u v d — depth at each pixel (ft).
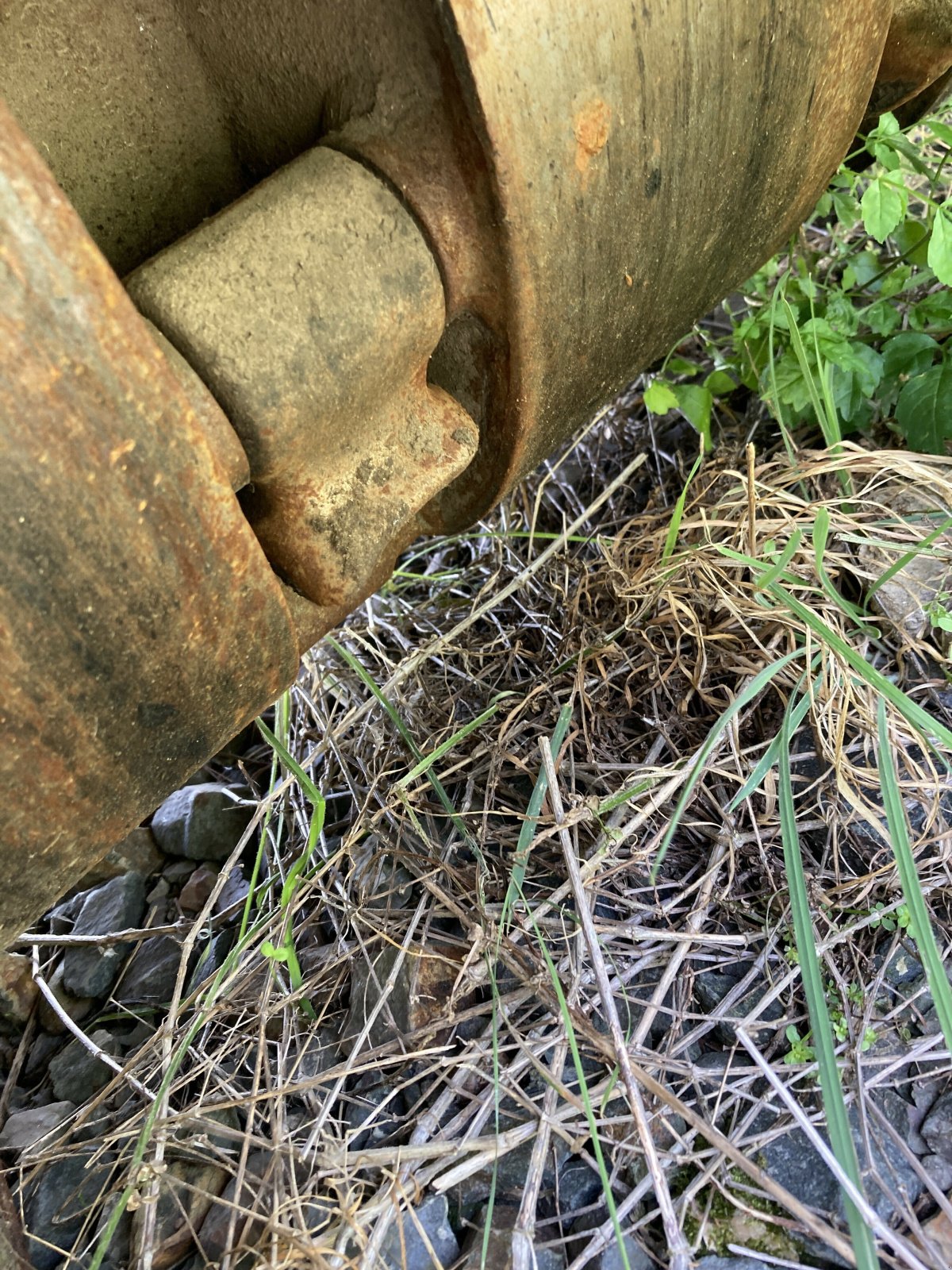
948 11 4.74
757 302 7.22
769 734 5.29
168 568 2.52
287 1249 3.70
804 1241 3.75
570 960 4.39
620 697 5.70
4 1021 5.18
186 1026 4.77
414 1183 3.88
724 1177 3.87
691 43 3.17
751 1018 4.25
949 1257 3.62
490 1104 4.13
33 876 2.71
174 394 2.39
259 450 2.77
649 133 3.18
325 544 3.10
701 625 5.45
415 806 5.20
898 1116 4.07
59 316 2.15
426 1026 4.37
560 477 7.35
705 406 6.31
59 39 2.89
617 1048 3.89
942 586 5.57
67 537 2.30
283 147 3.26
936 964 3.53
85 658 2.48
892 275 6.61
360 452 3.15
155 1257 3.93
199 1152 4.23
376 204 2.91
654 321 3.94
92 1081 4.80
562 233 3.09
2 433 2.13
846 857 4.87
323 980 4.79
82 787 2.67
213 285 2.68
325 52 2.90
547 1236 3.88
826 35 3.73
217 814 5.76
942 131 6.00
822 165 4.33
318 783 5.75
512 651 6.04
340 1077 4.16
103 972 5.23
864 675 4.28
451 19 2.58
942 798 5.00
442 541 7.20
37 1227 4.18
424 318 3.03
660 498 6.73
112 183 3.17
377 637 6.52
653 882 4.09
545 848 4.99
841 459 5.76
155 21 3.04
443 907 4.81
